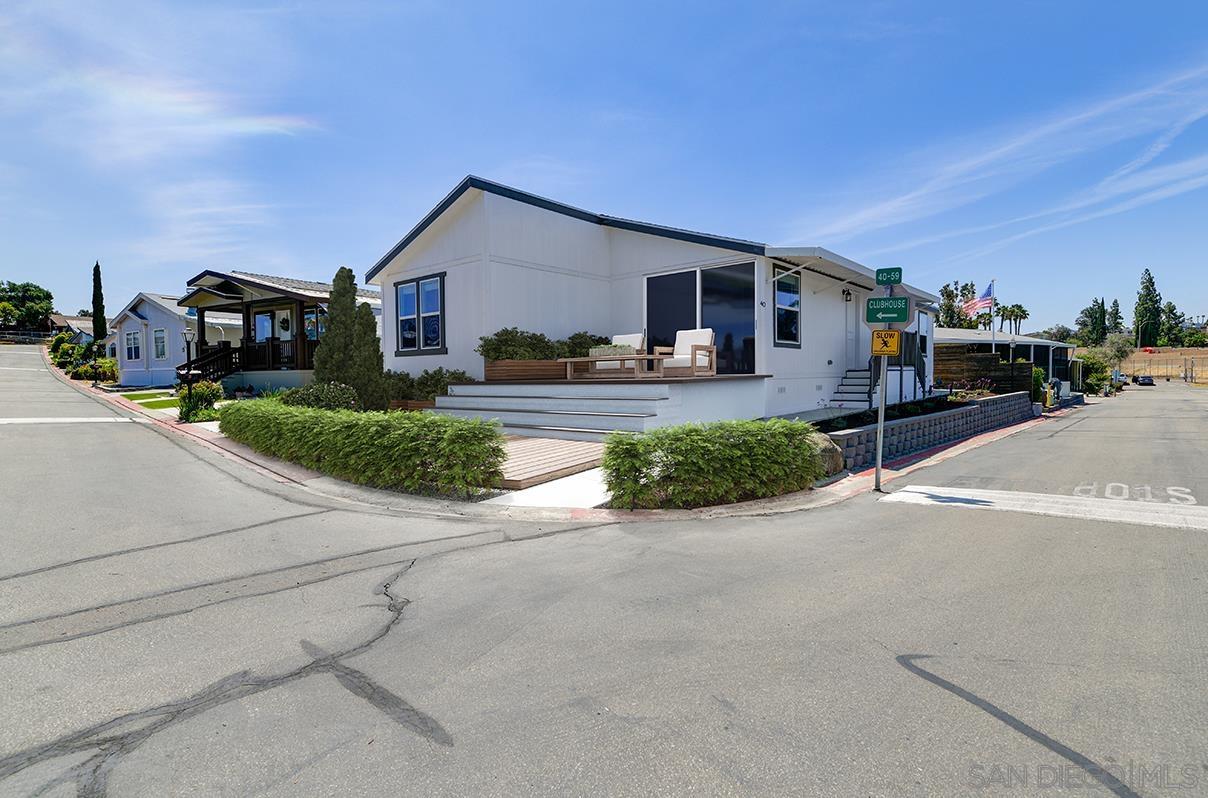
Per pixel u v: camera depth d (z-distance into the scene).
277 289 19.33
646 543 5.42
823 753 2.40
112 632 3.62
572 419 10.75
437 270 14.42
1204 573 4.50
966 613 3.78
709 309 13.34
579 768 2.32
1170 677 2.97
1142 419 21.19
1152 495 7.45
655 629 3.59
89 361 33.75
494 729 2.60
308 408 10.13
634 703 2.79
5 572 4.70
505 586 4.34
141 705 2.82
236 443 11.73
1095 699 2.77
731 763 2.34
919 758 2.36
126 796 2.19
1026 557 4.93
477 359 13.56
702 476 6.73
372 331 12.97
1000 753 2.38
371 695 2.89
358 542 5.52
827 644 3.37
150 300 26.25
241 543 5.49
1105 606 3.88
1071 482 8.41
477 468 7.28
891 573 4.55
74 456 10.38
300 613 3.89
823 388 14.96
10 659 3.28
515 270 13.49
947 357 23.98
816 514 6.53
